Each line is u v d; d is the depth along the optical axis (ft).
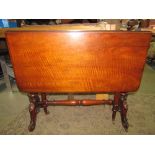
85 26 5.86
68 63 3.92
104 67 3.98
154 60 11.25
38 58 3.89
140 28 6.17
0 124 5.70
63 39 3.71
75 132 5.37
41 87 4.25
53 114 6.24
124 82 4.19
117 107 5.46
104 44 3.75
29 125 5.34
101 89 4.26
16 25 6.34
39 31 3.67
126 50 3.82
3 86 8.27
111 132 5.34
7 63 7.77
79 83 4.15
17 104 6.82
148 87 8.02
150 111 6.30
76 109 6.53
